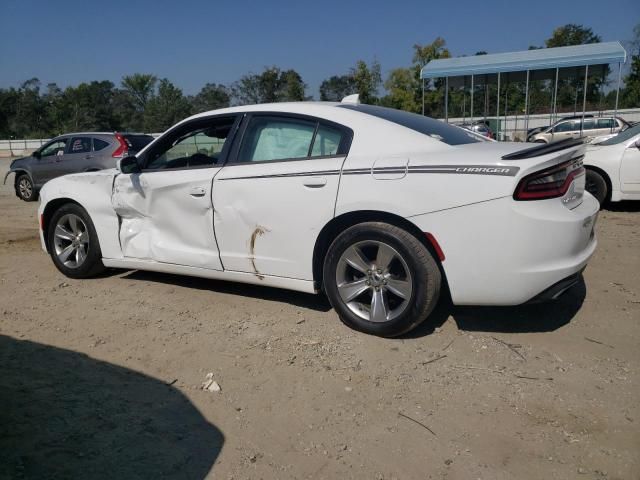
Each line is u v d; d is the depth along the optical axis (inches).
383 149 143.5
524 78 805.2
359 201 139.4
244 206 158.9
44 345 146.5
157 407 114.0
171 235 178.7
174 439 102.6
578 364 129.3
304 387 121.4
